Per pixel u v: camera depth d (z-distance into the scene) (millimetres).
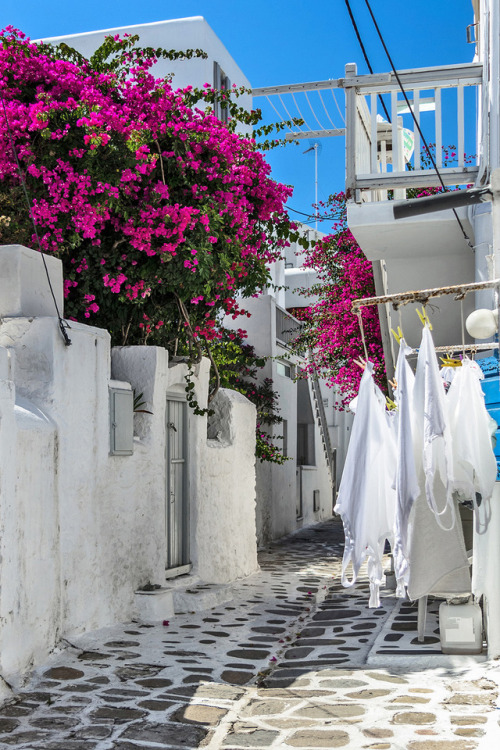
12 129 8656
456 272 11734
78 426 7426
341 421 29719
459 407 5539
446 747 4699
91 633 7508
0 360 6086
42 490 6660
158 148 9227
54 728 5145
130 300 9539
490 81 8695
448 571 5672
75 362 7426
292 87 14828
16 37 9492
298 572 13156
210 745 4895
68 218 8812
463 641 6648
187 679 6340
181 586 9938
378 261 12148
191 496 10477
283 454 20062
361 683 6164
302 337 17938
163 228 9008
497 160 8398
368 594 10312
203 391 10984
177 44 17078
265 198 10953
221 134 9852
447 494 5301
